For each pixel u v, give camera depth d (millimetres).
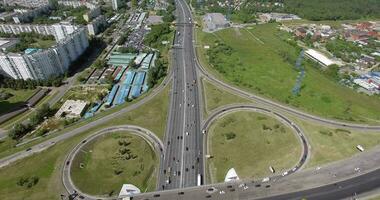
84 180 184750
